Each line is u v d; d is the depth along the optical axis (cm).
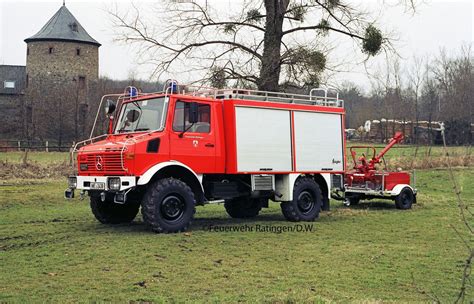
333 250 928
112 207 1208
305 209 1294
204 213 1465
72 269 782
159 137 1079
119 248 924
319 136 1334
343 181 1395
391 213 1461
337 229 1163
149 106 1134
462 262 839
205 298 642
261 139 1219
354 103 6088
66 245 955
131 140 1066
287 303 623
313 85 1738
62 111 5853
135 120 1151
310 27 1805
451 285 712
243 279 731
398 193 1551
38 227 1165
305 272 772
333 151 1363
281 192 1271
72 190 1140
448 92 4931
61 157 3095
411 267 807
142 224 1209
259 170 1212
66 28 6694
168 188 1068
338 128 1377
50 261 833
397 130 4347
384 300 637
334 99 1384
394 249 941
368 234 1098
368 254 897
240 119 1188
